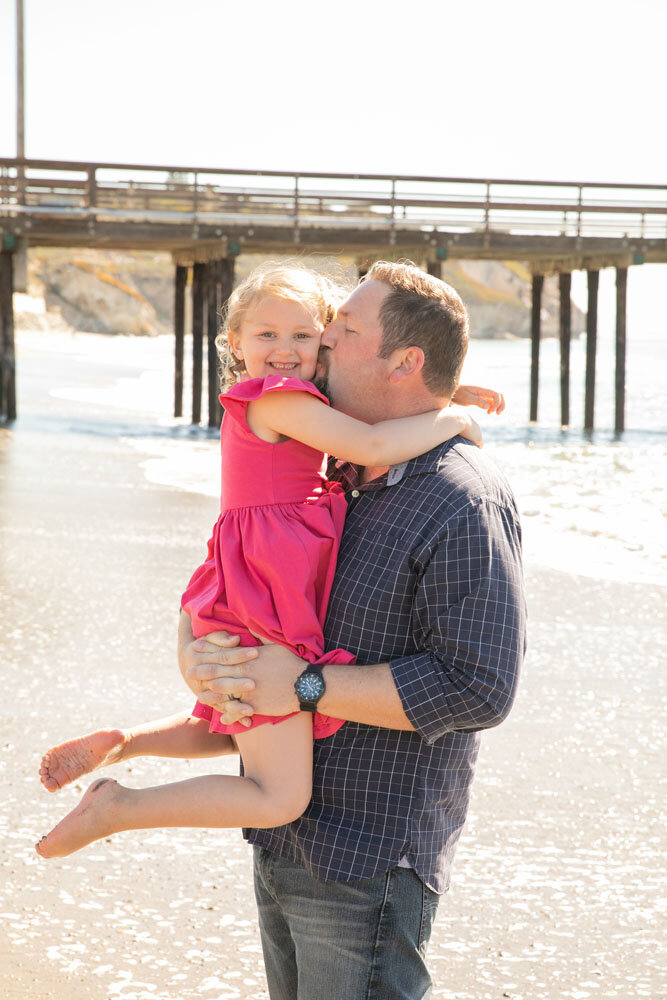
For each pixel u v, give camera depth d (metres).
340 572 1.82
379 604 1.76
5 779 3.76
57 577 7.11
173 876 3.12
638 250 20.20
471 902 3.01
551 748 4.25
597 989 2.59
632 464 15.63
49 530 8.77
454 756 1.80
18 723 4.33
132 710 4.52
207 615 1.84
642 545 9.14
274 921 1.92
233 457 1.90
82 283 101.31
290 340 1.95
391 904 1.75
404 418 1.83
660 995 2.57
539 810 3.65
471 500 1.74
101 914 2.88
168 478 12.41
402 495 1.80
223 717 1.78
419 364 1.84
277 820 1.75
